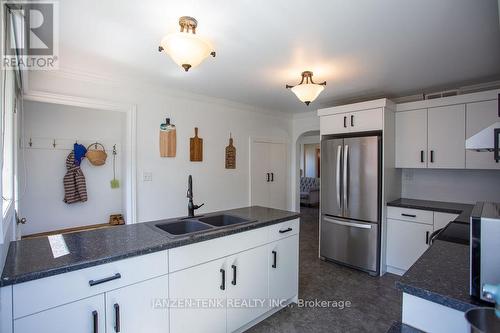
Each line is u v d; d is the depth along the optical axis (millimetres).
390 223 3262
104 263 1310
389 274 3219
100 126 4172
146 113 3256
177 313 1604
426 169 3547
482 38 1987
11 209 1605
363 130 3307
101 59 2439
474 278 883
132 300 1417
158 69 2705
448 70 2676
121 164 4309
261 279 2113
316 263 3564
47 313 1166
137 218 3188
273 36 1974
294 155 5230
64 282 1206
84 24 1802
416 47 2152
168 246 1532
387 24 1794
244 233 1970
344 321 2227
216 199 4012
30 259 1271
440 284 1005
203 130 3824
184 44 1610
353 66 2570
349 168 3352
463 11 1630
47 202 3762
